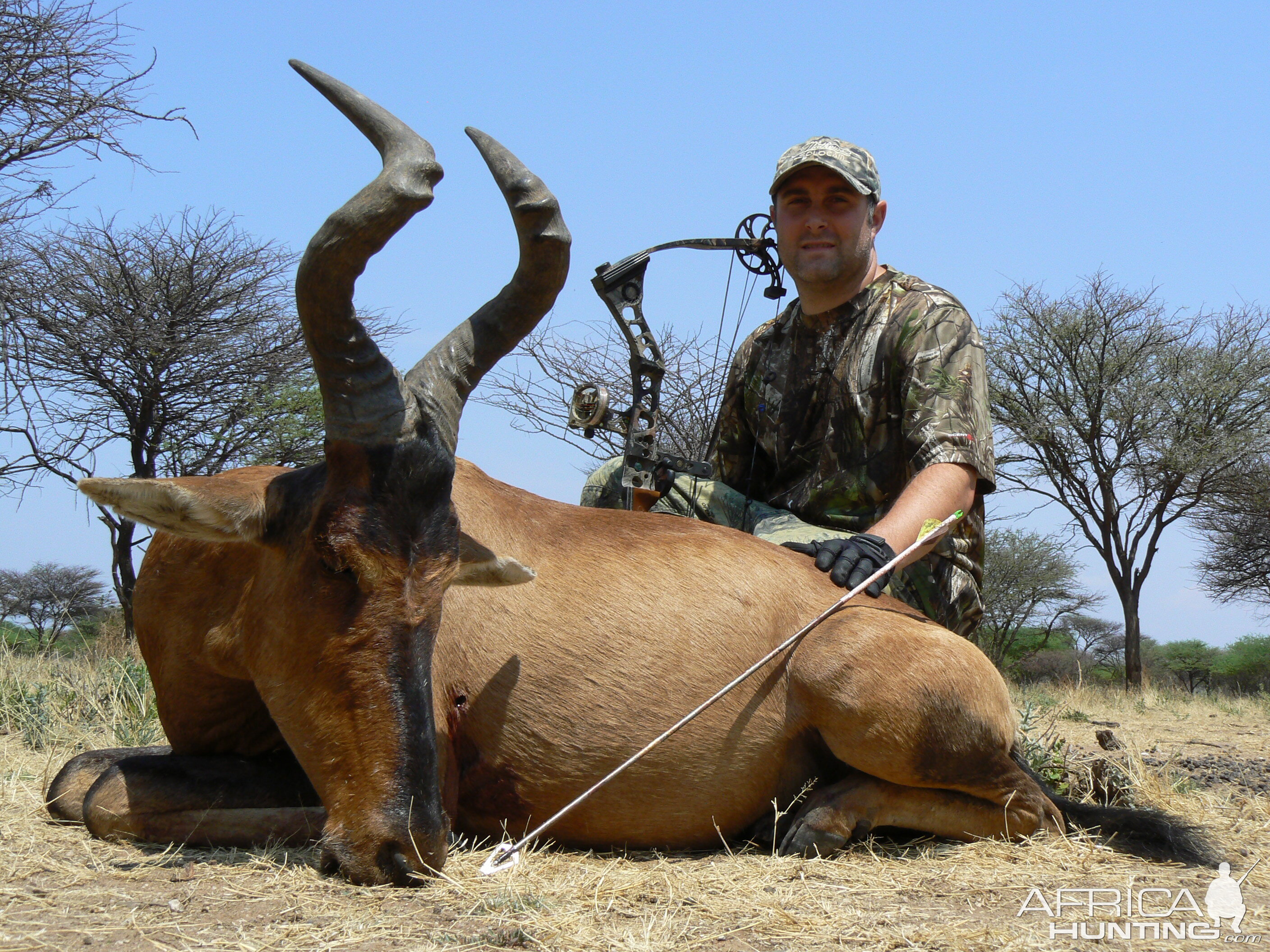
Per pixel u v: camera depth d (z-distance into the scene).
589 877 3.45
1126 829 4.05
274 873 3.31
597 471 5.57
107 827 3.67
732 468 5.88
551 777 3.87
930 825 3.99
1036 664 32.94
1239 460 25.22
